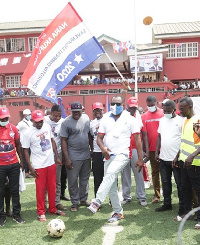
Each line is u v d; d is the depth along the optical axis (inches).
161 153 193.5
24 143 188.5
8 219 193.9
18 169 184.4
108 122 178.7
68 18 236.7
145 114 220.2
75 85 829.8
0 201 181.6
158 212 196.2
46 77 227.3
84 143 205.0
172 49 953.5
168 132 189.2
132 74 934.4
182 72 949.8
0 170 177.6
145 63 855.1
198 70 940.6
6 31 987.3
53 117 214.4
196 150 159.9
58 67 230.2
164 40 956.6
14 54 1008.9
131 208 206.8
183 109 169.2
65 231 169.5
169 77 957.2
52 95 227.5
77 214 198.2
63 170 229.8
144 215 191.2
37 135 187.2
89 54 238.2
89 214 197.5
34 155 188.9
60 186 211.2
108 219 183.8
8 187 191.5
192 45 941.2
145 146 214.2
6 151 178.4
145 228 168.9
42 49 229.0
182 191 175.0
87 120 209.8
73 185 205.5
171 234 158.6
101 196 164.6
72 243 152.9
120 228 170.7
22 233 168.4
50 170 191.3
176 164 180.5
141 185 213.3
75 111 199.0
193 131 165.9
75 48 235.8
